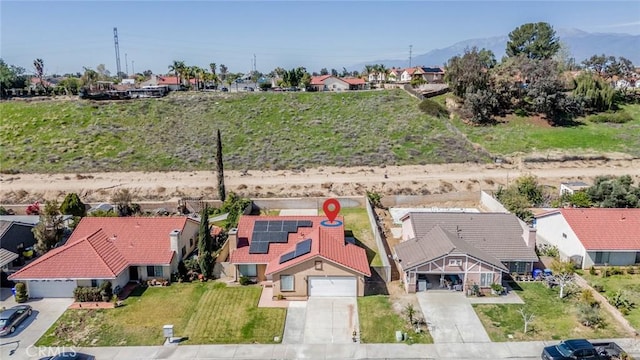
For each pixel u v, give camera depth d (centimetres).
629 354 2641
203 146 7550
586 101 8881
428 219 3956
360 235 4509
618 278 3612
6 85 11444
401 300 3284
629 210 4034
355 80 12744
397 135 7831
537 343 2775
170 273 3600
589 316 2933
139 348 2767
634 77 11656
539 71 8944
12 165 6850
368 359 2645
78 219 4603
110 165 6856
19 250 3931
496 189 5975
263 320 3056
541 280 3578
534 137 7862
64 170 6688
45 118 8381
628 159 7069
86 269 3328
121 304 3278
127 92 10106
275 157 7162
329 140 7731
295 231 3900
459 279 3500
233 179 6412
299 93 9794
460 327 2945
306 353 2706
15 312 3005
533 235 3675
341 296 3347
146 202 5447
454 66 9288
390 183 6153
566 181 6269
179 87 11769
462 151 7262
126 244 3691
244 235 3953
